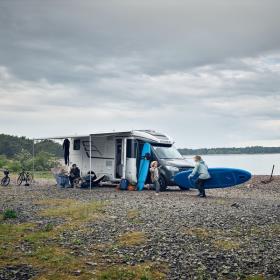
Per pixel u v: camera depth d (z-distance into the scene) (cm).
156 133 2502
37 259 843
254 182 2989
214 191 2383
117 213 1416
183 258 848
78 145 2709
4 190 2397
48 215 1397
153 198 1892
